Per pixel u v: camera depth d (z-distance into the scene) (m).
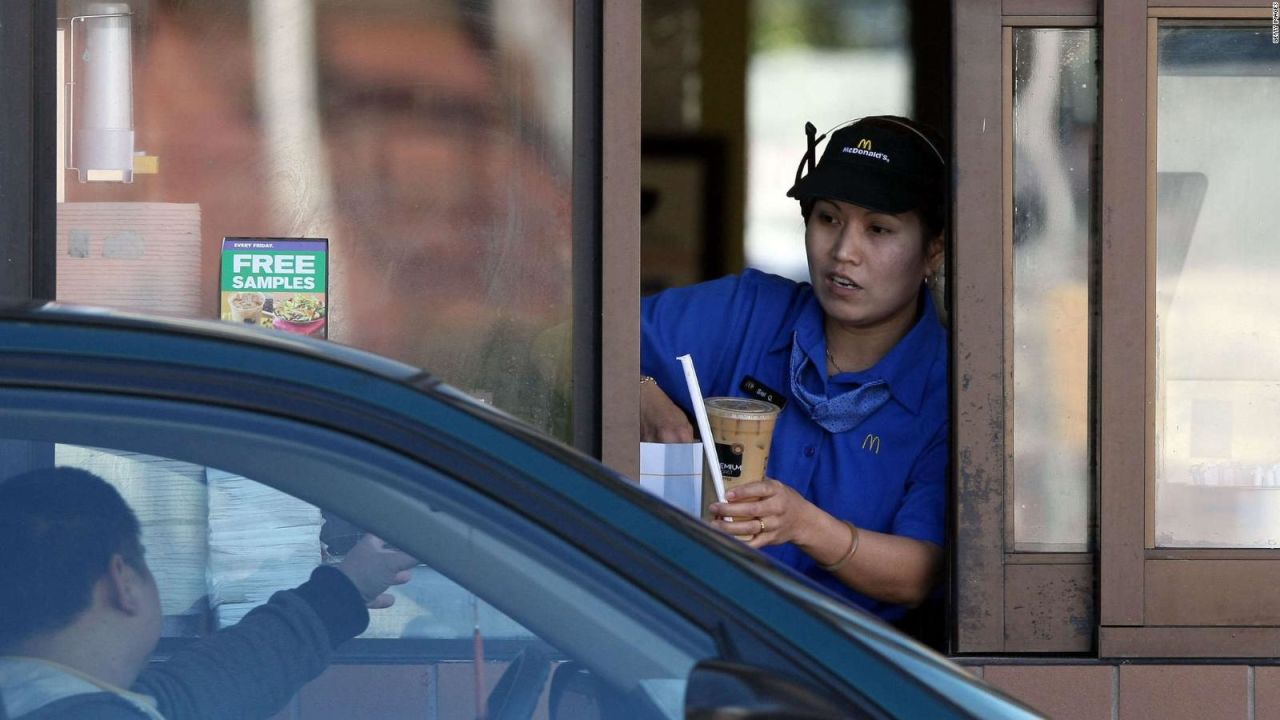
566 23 13.77
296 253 13.90
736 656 6.03
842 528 13.12
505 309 13.88
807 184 13.65
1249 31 13.47
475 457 6.19
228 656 6.19
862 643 6.18
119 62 13.80
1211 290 13.58
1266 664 13.30
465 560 6.11
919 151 13.77
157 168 13.86
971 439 13.40
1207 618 13.36
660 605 6.09
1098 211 13.41
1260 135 13.55
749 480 12.64
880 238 13.55
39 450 6.11
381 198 13.89
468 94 13.82
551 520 6.14
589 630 6.06
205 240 13.91
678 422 13.51
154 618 6.21
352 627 6.18
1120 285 13.31
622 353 13.48
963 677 6.48
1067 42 13.45
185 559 6.20
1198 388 13.59
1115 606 13.32
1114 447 13.34
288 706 6.19
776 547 13.84
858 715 5.98
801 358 14.02
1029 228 13.49
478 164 13.84
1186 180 13.55
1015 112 13.46
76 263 13.86
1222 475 13.58
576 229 13.74
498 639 6.11
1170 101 13.50
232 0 13.80
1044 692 13.29
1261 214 13.57
